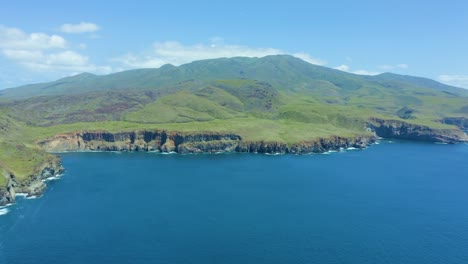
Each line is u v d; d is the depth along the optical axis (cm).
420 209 19350
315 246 14862
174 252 14312
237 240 15350
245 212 18675
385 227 16825
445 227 16900
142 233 16050
